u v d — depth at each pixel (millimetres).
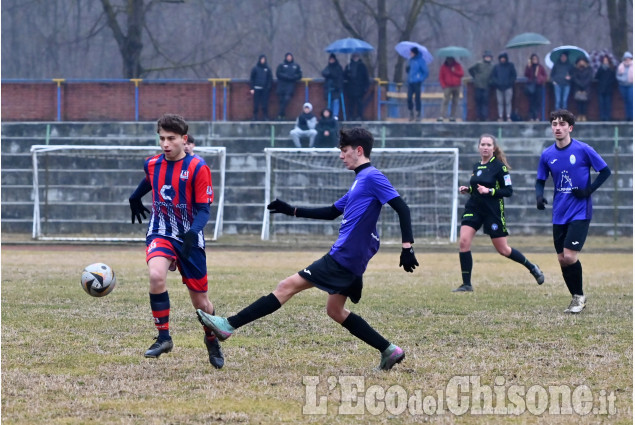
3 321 17281
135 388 11961
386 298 21562
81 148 44125
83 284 14711
